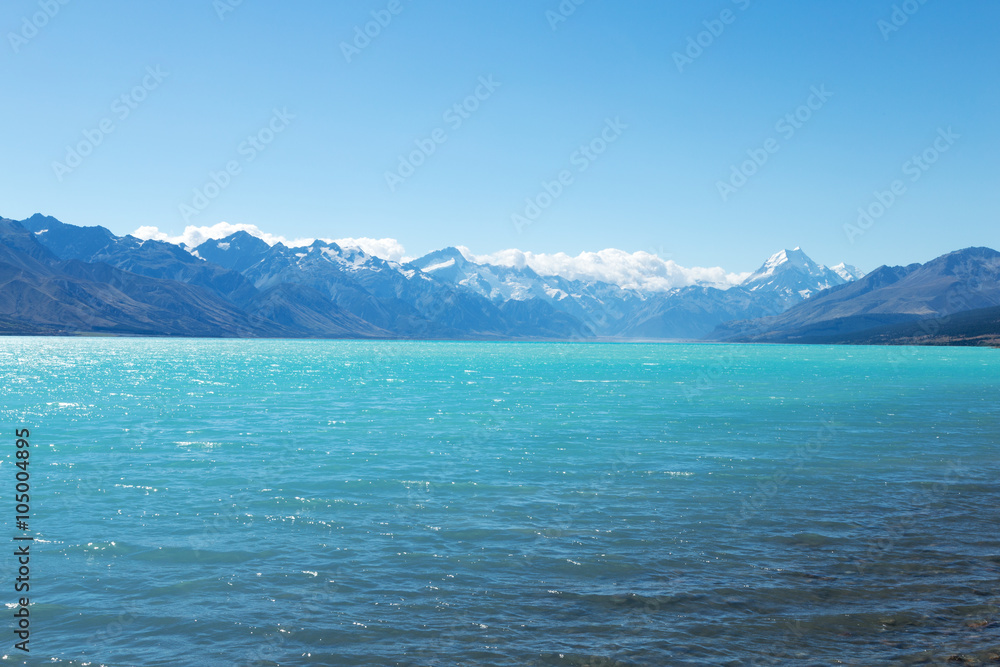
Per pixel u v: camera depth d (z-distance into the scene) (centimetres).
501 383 9288
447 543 2011
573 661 1307
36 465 3192
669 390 8031
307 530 2138
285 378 9962
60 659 1317
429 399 6750
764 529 2147
